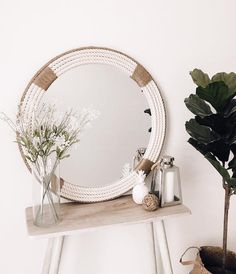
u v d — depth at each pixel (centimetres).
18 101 142
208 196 186
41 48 142
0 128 142
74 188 150
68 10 144
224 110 143
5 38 137
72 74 145
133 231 173
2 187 146
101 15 149
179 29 164
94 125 151
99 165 153
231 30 175
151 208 143
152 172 163
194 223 186
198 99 149
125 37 154
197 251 186
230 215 196
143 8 156
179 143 173
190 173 179
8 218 149
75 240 163
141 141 160
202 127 150
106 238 169
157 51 161
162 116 161
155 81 163
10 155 145
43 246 157
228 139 145
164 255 153
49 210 132
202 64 171
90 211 144
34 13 139
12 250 153
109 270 173
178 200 153
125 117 156
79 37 147
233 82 141
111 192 156
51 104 143
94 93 149
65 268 164
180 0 162
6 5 136
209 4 168
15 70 140
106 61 149
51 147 130
